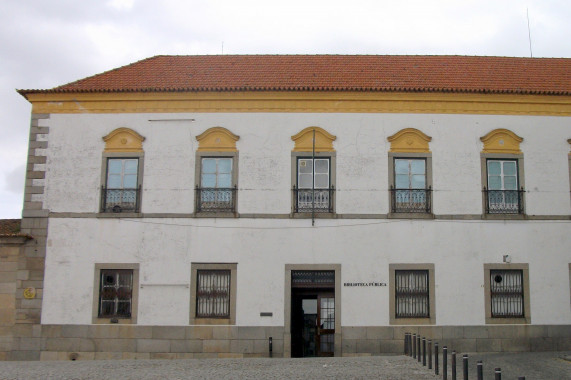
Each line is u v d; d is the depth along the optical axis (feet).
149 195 69.46
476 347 66.95
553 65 80.28
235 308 67.36
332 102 70.59
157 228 68.80
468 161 69.97
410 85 72.69
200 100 70.85
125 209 69.41
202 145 70.18
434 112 70.59
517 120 70.90
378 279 67.82
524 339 67.36
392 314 67.31
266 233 68.49
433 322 67.21
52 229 69.15
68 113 71.36
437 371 50.29
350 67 77.82
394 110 70.54
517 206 69.56
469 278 68.08
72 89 70.90
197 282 68.08
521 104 71.00
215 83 72.84
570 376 51.24
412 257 68.18
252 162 69.77
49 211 69.41
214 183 69.87
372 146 69.92
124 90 70.38
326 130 70.08
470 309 67.56
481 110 70.85
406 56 81.20
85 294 67.87
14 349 67.21
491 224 69.00
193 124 70.59
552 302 68.08
